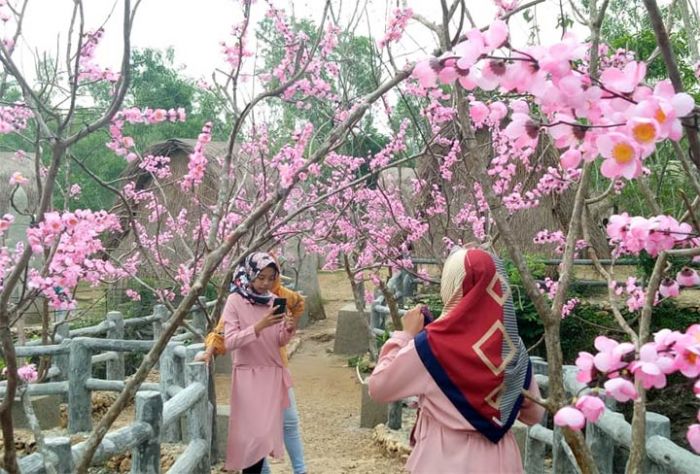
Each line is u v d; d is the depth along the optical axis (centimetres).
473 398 240
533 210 902
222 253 233
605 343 149
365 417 673
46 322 678
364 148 991
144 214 1094
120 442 321
